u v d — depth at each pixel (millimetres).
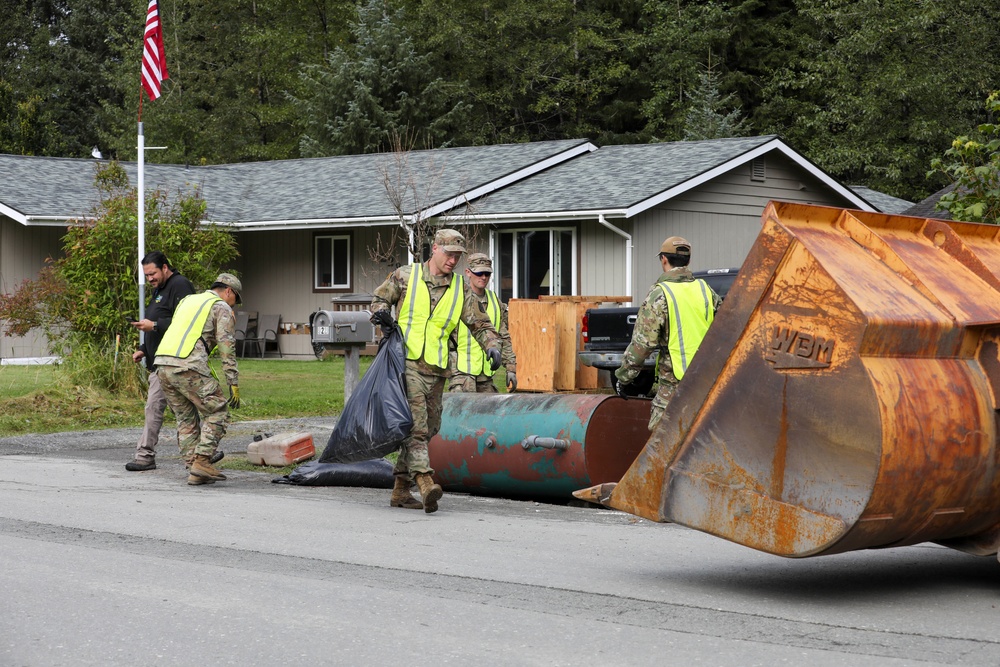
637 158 27438
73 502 10047
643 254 24625
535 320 19844
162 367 11258
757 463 6625
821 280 6383
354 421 9750
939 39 38719
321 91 43625
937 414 6281
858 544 6383
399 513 9797
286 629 6055
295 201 29969
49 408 16578
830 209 6906
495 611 6441
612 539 8648
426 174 29000
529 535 8789
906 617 6387
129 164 32094
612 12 48938
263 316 30516
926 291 6566
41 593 6781
